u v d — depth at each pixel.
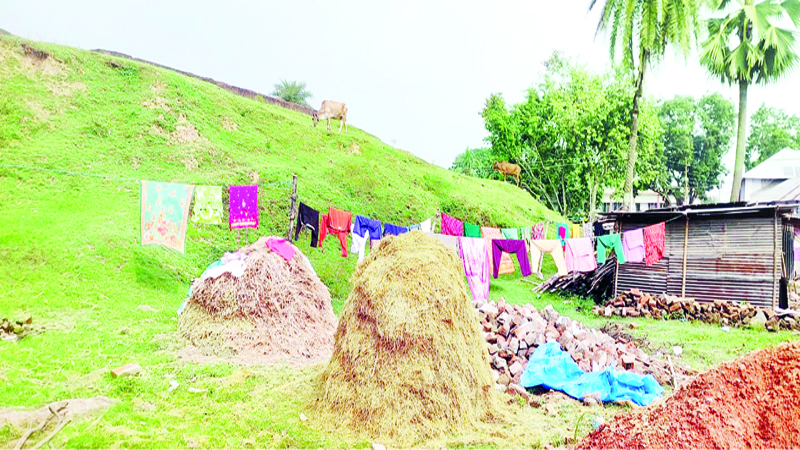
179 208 9.25
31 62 17.94
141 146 16.86
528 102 33.94
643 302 13.93
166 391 5.95
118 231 12.16
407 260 5.64
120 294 10.16
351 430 5.00
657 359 8.11
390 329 5.25
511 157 35.47
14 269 9.84
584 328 8.81
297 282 8.62
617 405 6.11
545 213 27.14
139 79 20.34
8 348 6.95
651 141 31.06
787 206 12.98
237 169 17.44
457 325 5.50
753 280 13.46
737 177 22.73
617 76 29.55
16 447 4.30
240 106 22.95
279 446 4.70
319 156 21.77
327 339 8.31
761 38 20.61
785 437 3.43
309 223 10.88
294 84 38.59
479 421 5.33
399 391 5.06
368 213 18.03
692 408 3.73
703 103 42.59
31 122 15.52
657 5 18.75
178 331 8.09
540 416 5.70
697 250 14.42
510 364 7.30
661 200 46.09
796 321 11.67
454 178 26.12
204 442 4.70
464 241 9.73
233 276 8.16
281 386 6.13
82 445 4.45
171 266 11.80
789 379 3.71
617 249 12.84
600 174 32.56
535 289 17.02
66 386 5.95
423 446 4.77
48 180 13.52
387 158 23.83
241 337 7.69
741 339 10.41
